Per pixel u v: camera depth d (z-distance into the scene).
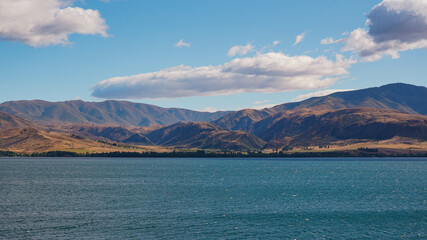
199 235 84.12
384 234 86.81
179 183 199.50
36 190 162.62
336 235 85.75
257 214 107.62
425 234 87.00
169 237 82.19
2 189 166.12
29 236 81.94
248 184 195.12
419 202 131.75
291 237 83.75
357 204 126.81
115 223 94.06
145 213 107.44
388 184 196.88
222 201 131.62
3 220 96.88
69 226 90.62
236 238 82.38
